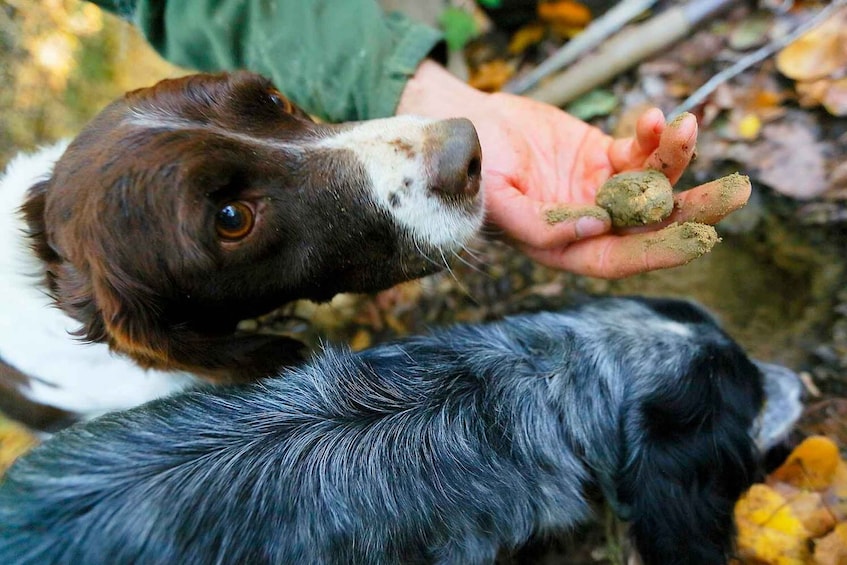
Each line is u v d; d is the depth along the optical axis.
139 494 0.29
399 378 0.35
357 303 0.52
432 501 0.32
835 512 0.38
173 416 0.32
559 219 0.35
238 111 0.32
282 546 0.30
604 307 0.39
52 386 0.37
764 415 0.39
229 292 0.33
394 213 0.32
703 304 0.48
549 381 0.36
